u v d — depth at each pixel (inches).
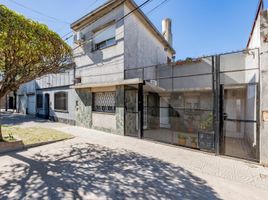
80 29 462.9
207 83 404.5
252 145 273.3
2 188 139.2
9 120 556.1
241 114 355.3
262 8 220.1
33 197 126.8
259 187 148.6
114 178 161.8
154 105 468.8
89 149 256.2
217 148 232.8
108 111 393.7
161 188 144.7
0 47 175.8
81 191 137.1
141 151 250.2
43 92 620.7
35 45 192.7
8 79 229.0
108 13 394.9
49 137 310.8
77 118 466.6
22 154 228.2
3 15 171.6
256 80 273.7
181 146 275.0
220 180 161.2
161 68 487.2
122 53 365.4
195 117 423.2
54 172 172.4
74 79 477.1
